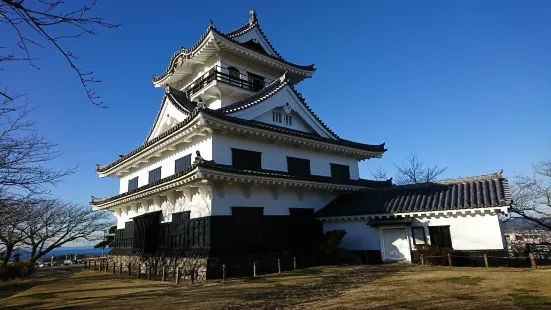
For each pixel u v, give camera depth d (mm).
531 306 7348
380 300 8766
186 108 20125
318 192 20953
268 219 17625
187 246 16531
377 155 24500
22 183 10727
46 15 4070
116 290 13266
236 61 23859
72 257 49188
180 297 10695
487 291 9180
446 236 16453
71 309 9867
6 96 5223
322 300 9273
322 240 20000
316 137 20312
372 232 18688
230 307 8953
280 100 20781
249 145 18156
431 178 43656
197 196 16609
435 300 8438
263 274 15438
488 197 15797
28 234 31047
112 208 25188
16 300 12570
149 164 22391
